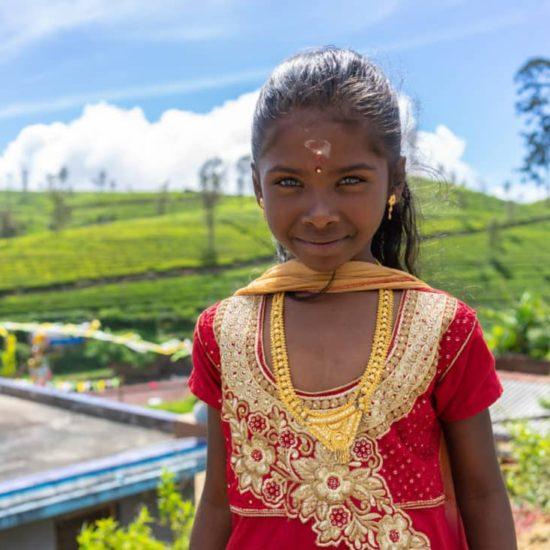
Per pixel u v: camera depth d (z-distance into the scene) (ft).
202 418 24.48
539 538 14.05
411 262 5.58
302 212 4.44
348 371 4.39
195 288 145.69
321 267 4.56
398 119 4.74
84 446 24.12
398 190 4.93
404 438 4.33
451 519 4.69
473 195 204.85
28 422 27.53
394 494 4.22
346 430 4.26
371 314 4.58
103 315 126.31
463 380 4.51
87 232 182.09
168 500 14.05
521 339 49.65
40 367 69.15
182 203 233.76
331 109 4.36
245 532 4.45
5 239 189.67
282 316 4.70
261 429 4.45
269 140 4.49
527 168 60.70
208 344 4.90
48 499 18.01
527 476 17.08
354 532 4.17
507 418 28.22
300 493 4.26
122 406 27.86
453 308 4.59
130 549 12.27
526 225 181.57
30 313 129.80
